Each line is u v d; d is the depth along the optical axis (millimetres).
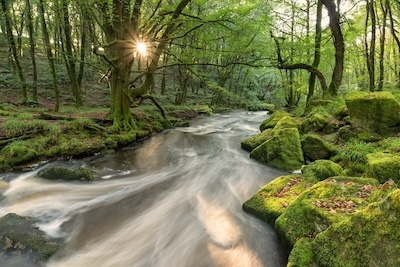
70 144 9789
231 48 15086
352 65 24953
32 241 4641
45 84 22438
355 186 4984
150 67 14258
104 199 6777
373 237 2936
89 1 11023
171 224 5684
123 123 13117
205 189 7523
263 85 42438
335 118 10945
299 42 16406
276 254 4688
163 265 4488
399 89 14164
